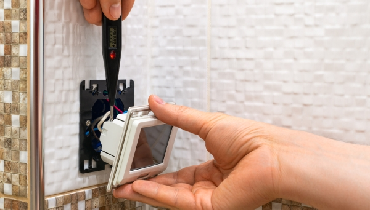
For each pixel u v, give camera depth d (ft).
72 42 1.73
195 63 2.06
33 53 1.54
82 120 1.79
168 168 2.15
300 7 1.86
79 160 1.80
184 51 2.07
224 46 2.00
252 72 1.96
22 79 1.58
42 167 1.59
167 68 2.11
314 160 1.51
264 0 1.91
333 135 1.87
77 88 1.77
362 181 1.43
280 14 1.90
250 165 1.55
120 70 1.96
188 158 2.10
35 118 1.56
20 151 1.61
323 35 1.85
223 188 1.59
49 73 1.64
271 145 1.58
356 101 1.83
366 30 1.80
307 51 1.87
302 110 1.90
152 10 2.12
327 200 1.47
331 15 1.83
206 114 1.74
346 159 1.50
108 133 1.74
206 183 1.83
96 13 1.70
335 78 1.85
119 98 1.96
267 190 1.54
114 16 1.67
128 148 1.59
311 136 1.61
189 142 2.09
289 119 1.92
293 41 1.89
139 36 2.06
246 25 1.95
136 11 2.03
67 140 1.74
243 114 1.99
